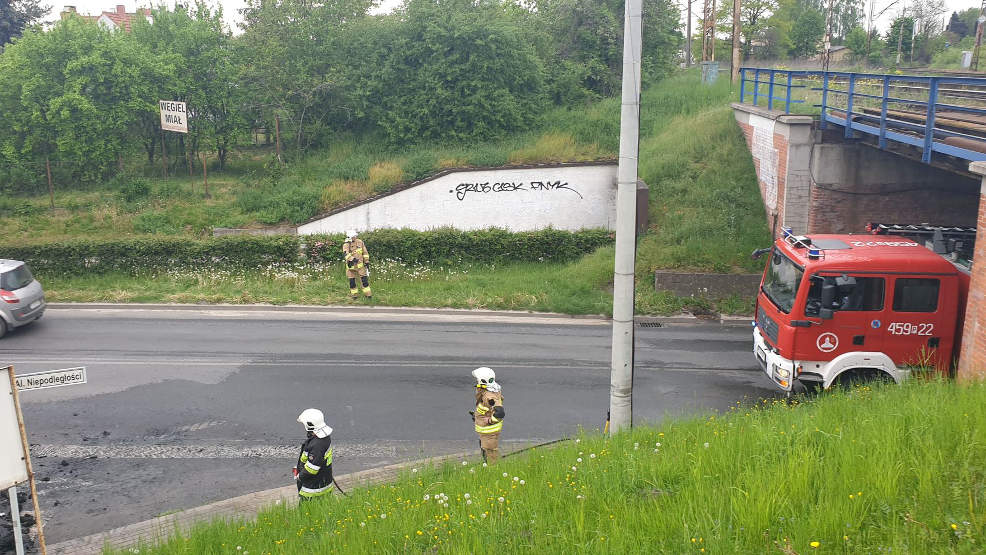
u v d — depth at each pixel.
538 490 6.71
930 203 18.52
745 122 24.84
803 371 11.26
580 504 6.03
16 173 30.11
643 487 6.56
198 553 6.75
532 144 29.89
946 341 10.96
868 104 22.39
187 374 13.70
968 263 11.38
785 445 6.82
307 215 26.52
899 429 6.73
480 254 22.70
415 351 15.23
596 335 16.69
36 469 10.05
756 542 4.91
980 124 13.61
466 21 30.52
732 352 15.34
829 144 18.52
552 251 22.89
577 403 12.40
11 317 16.09
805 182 19.17
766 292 12.51
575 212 25.48
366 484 8.66
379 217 25.44
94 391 12.84
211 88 31.50
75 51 29.56
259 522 7.39
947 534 4.71
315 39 32.25
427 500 6.95
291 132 32.91
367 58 31.75
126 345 15.48
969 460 5.73
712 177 23.88
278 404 12.30
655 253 20.78
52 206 27.72
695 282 19.06
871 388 10.05
